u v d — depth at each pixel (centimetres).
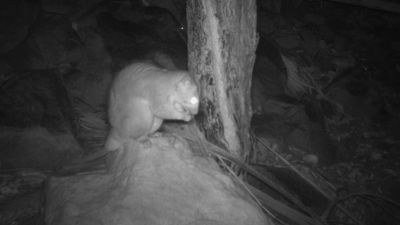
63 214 183
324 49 402
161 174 192
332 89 351
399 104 360
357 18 459
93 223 179
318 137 292
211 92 218
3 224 202
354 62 395
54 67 278
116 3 329
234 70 216
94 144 246
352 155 300
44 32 304
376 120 343
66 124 245
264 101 307
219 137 221
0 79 278
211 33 212
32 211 207
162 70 195
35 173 230
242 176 227
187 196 188
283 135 286
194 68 219
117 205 183
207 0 210
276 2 437
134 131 197
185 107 189
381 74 391
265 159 265
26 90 252
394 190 270
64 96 261
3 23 304
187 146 210
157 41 306
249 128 227
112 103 201
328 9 466
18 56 292
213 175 199
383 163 290
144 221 180
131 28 312
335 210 248
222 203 189
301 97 326
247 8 213
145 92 193
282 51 357
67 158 237
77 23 309
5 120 236
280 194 235
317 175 269
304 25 432
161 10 335
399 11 384
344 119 331
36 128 237
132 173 192
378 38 437
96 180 197
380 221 251
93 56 293
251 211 190
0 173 228
